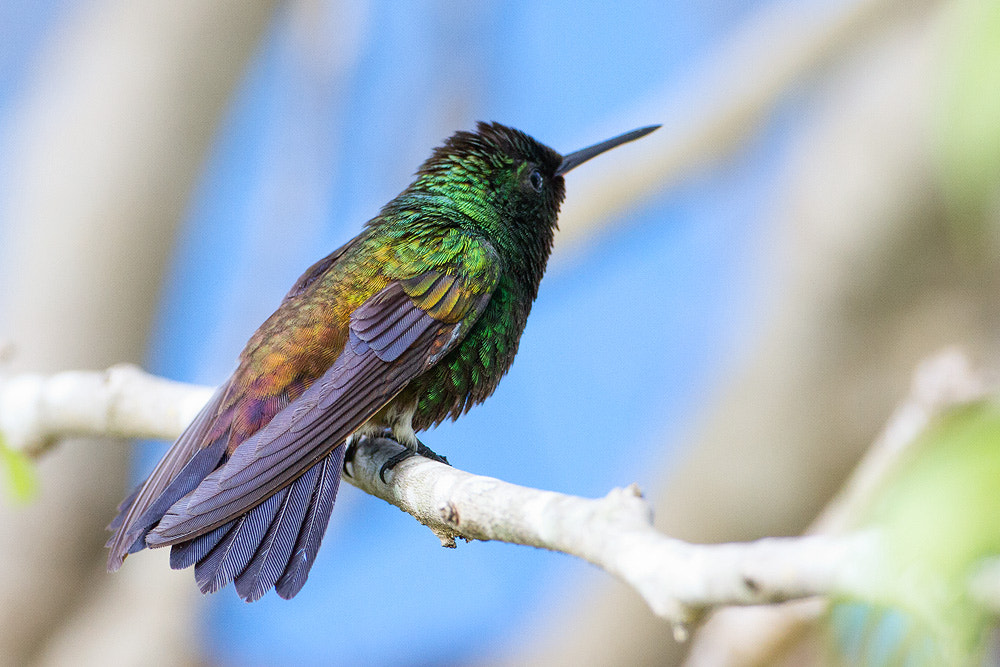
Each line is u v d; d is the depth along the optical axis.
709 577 3.38
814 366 11.63
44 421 8.30
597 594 12.02
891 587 2.76
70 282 12.21
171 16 12.88
